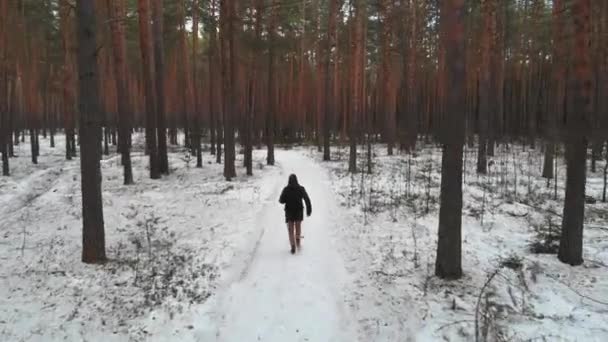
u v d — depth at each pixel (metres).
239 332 5.56
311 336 5.46
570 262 7.43
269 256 8.55
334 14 23.42
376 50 31.11
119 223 11.33
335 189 15.68
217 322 5.77
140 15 17.39
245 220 11.24
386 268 7.47
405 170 19.83
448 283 6.60
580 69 7.26
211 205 13.05
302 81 36.38
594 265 7.39
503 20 24.34
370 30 26.12
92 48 7.75
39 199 14.67
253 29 21.38
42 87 32.94
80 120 7.84
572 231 7.41
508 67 36.41
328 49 23.83
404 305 5.99
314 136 41.38
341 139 35.75
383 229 10.03
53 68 30.84
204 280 7.12
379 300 6.27
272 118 22.25
